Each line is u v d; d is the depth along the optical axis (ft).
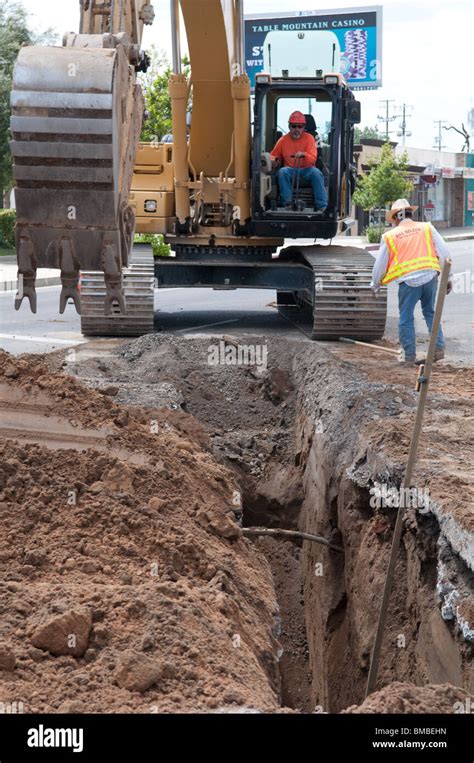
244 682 17.80
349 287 59.16
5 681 16.55
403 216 48.88
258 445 43.62
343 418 36.73
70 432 27.73
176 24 59.31
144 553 22.27
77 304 23.80
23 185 22.72
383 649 27.96
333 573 34.32
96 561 21.42
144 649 17.71
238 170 61.31
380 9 206.28
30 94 21.86
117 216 23.30
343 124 62.34
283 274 64.85
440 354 49.42
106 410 29.30
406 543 28.07
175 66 60.03
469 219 293.64
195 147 62.23
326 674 32.42
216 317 73.77
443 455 30.19
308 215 61.41
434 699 17.28
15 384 28.73
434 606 25.31
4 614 18.35
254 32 211.00
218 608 20.85
